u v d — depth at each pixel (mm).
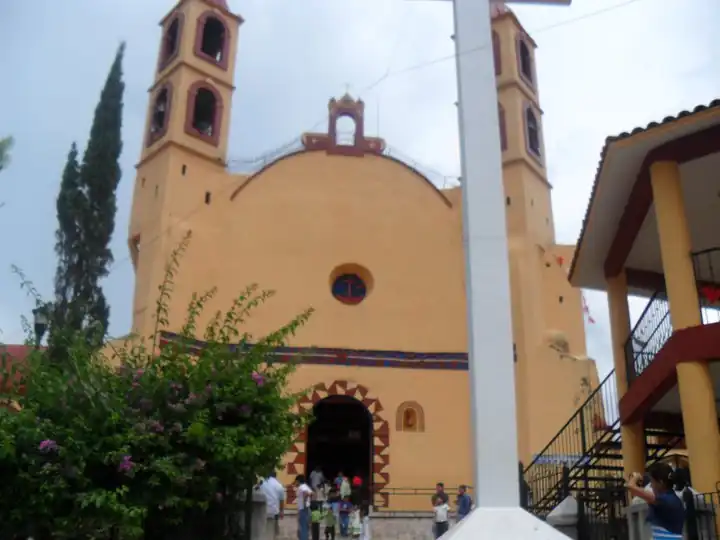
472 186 6688
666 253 11547
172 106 25406
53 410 8906
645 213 13250
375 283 24500
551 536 5742
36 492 8344
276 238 24484
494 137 6852
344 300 24469
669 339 11422
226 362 9836
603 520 12594
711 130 11531
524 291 24594
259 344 10242
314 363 23094
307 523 16359
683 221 11609
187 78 26094
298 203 25016
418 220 25500
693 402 10773
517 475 6000
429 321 24281
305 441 22281
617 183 13227
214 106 26453
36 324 11039
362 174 25750
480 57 7129
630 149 12133
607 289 15930
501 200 6656
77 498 8242
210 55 28297
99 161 21031
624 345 14945
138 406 9141
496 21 29438
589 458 15391
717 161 12148
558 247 26812
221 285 23672
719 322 10812
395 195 25688
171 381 9367
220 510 9445
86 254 20000
